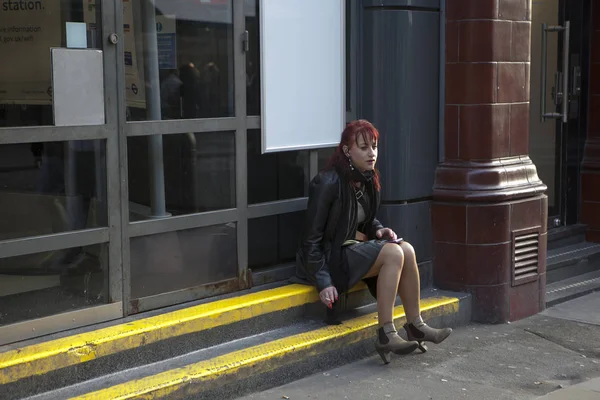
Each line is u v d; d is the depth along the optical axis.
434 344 5.40
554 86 7.48
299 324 5.04
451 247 5.88
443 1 5.76
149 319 4.45
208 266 4.91
